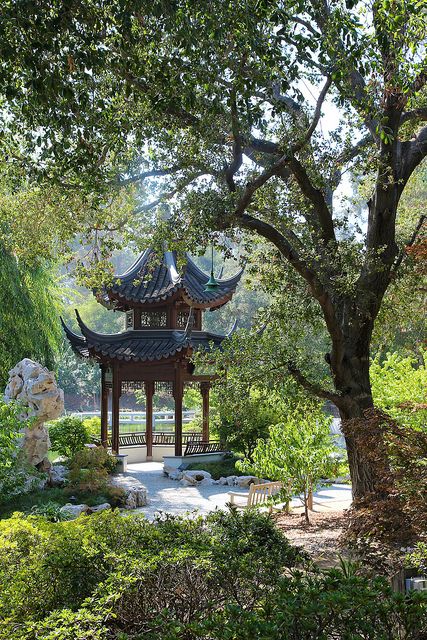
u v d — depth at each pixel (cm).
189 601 557
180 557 556
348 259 1096
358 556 837
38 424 1545
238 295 4525
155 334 2134
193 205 995
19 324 2034
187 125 926
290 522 1338
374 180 1096
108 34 724
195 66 721
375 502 749
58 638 456
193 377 2116
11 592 532
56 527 655
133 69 718
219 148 980
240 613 442
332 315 1078
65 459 1850
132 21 732
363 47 744
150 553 577
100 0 682
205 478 1939
